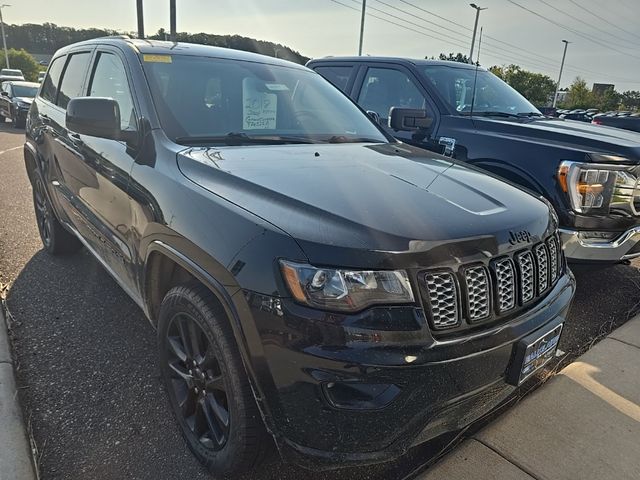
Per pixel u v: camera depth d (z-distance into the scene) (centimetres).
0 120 1939
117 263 281
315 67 590
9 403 239
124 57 296
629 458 230
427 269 169
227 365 189
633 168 357
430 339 168
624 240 366
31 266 425
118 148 271
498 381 190
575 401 271
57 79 425
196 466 219
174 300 215
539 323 199
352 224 173
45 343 307
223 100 289
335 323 161
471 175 254
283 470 221
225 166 221
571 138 381
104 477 210
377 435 167
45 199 429
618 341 338
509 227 197
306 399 166
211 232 190
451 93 483
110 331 323
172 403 238
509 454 230
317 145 283
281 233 172
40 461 216
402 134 478
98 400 258
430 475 216
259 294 170
